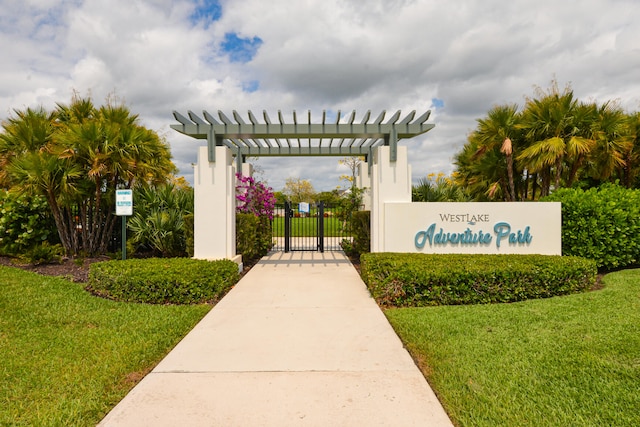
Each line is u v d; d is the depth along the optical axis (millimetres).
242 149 10023
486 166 11320
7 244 7656
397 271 4898
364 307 4660
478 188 12609
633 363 2852
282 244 12992
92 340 3494
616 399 2375
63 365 2961
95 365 2961
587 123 9367
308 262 8562
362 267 6453
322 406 2344
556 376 2689
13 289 5184
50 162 7145
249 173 10305
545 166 10406
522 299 4902
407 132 6957
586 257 6812
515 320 3936
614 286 5473
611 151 9758
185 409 2314
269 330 3801
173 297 4883
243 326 3930
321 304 4812
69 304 4637
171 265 5504
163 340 3520
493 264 5117
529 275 4914
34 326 3879
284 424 2148
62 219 7914
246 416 2232
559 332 3531
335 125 6969
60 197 7527
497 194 12320
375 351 3230
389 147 6957
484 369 2820
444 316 4145
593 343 3223
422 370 2893
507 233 6758
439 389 2557
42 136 7895
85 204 8211
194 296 4941
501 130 10344
